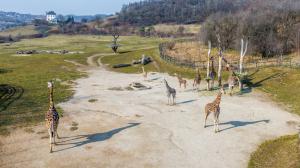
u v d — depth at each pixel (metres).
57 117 25.48
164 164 22.98
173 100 37.88
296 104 36.69
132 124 31.12
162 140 27.17
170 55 71.38
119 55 84.00
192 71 56.78
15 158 23.94
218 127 30.14
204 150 25.27
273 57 68.94
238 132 28.92
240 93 42.25
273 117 33.03
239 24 78.56
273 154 24.62
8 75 59.44
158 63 65.50
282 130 29.50
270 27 74.44
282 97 39.56
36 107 36.88
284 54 71.06
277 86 43.75
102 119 32.66
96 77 56.84
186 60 64.75
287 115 33.62
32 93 43.94
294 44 72.56
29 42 163.62
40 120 32.28
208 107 29.30
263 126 30.48
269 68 51.47
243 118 32.75
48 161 23.41
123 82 51.56
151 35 186.00
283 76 46.91
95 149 25.41
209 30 83.56
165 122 31.67
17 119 32.47
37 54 95.31
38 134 28.55
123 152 24.88
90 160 23.56
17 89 46.66
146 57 69.19
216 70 55.56
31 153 24.75
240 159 23.75
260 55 71.50
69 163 23.09
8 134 28.47
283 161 23.33
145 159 23.73
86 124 31.16
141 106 37.28
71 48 120.56
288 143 26.14
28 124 31.06
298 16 78.62
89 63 75.44
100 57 84.06
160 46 83.88
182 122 31.62
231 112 34.69
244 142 26.77
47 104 38.22
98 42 151.00
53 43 151.25
